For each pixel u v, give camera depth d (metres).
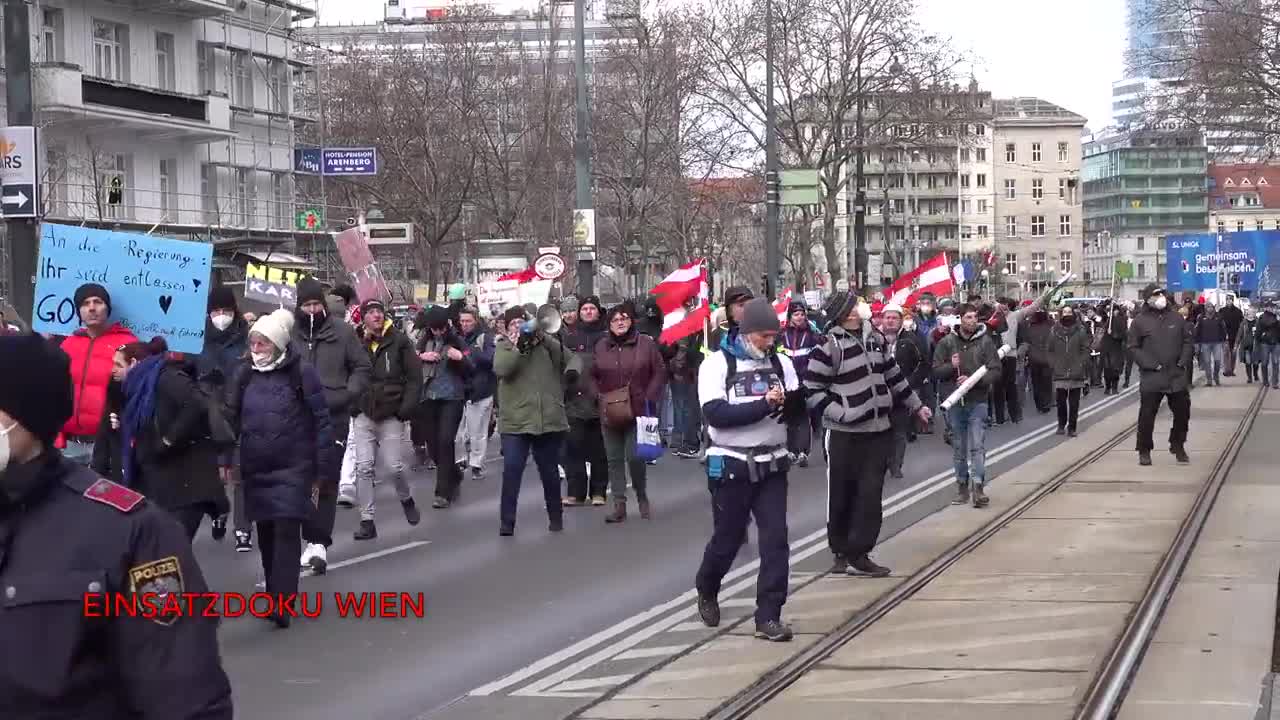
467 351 21.44
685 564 13.65
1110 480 19.62
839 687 8.73
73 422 12.70
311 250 60.09
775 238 41.84
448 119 67.62
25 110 17.23
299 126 63.94
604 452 18.27
